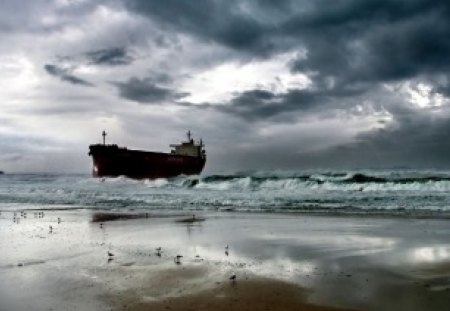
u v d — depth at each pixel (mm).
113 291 7746
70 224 18250
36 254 11375
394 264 9867
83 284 8258
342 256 10906
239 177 49094
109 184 54469
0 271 9422
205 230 16125
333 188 38281
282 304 6945
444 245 12219
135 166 63281
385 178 39500
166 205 27703
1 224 18328
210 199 30391
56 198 34438
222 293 7578
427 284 8078
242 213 22516
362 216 20141
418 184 35531
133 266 9867
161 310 6641
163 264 10070
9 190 45031
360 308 6719
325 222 18172
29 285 8211
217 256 11055
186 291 7727
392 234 14508
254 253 11430
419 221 17969
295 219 19500
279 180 42781
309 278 8641
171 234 15172
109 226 17562
